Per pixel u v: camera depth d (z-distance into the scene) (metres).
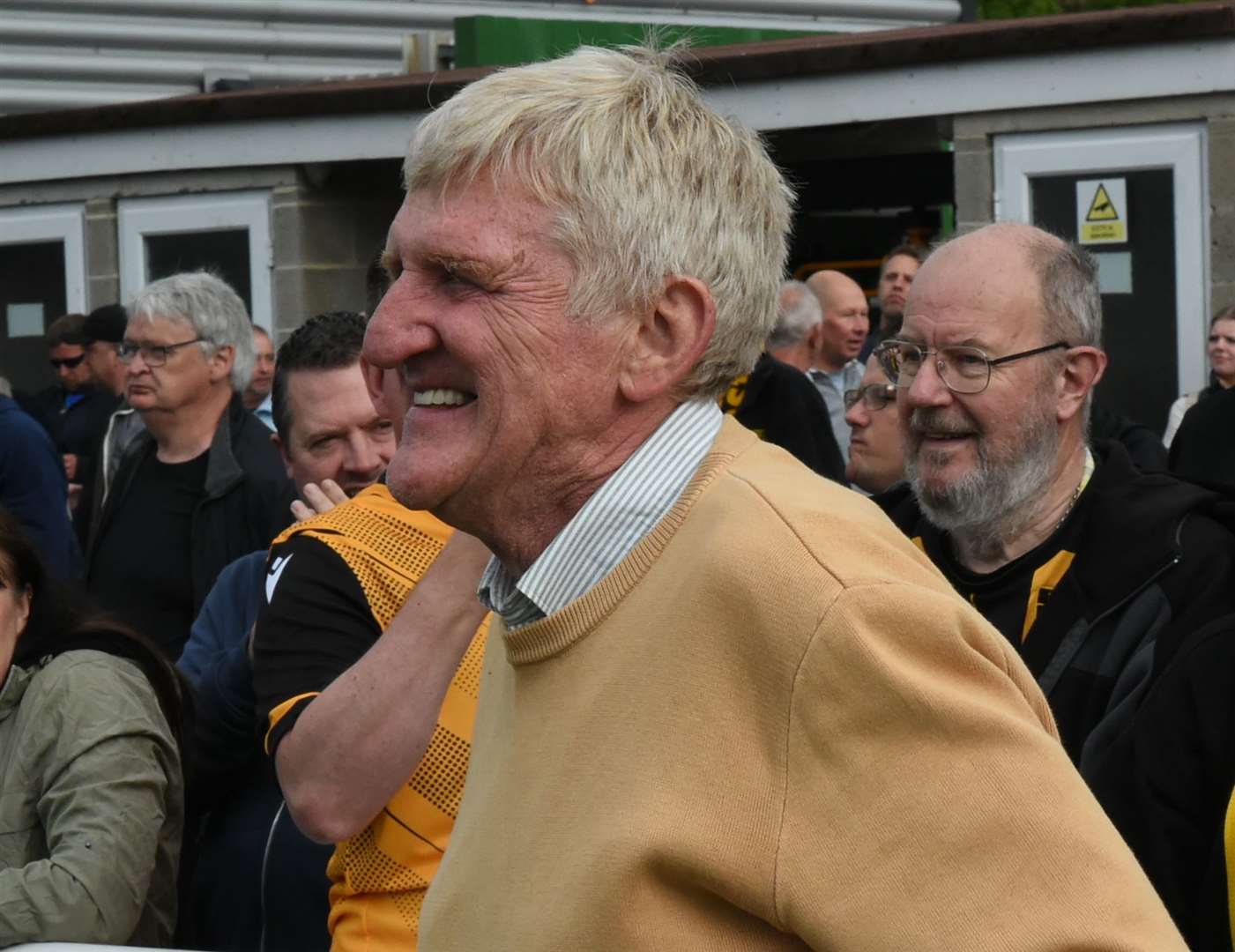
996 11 25.20
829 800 1.44
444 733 2.46
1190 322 7.21
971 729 1.42
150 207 9.51
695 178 1.66
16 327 10.01
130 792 3.07
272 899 3.01
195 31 10.62
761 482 1.59
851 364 8.08
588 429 1.65
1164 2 24.72
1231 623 2.48
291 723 2.48
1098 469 3.03
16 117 9.74
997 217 7.57
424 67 10.44
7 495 6.30
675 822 1.47
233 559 5.25
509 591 1.79
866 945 1.39
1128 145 7.29
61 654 3.24
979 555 3.09
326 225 9.25
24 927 2.91
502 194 1.62
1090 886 1.38
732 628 1.50
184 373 5.34
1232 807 2.27
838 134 8.80
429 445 1.65
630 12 11.05
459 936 1.65
